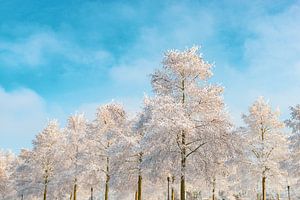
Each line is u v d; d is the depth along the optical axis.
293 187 33.91
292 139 26.88
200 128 19.19
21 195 37.75
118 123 28.81
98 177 28.11
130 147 25.14
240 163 27.61
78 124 34.16
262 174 27.59
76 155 32.53
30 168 37.25
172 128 18.34
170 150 19.50
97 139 29.06
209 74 20.62
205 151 19.56
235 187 31.11
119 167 25.73
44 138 36.44
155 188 29.27
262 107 29.38
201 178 20.30
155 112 19.22
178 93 20.70
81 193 35.56
